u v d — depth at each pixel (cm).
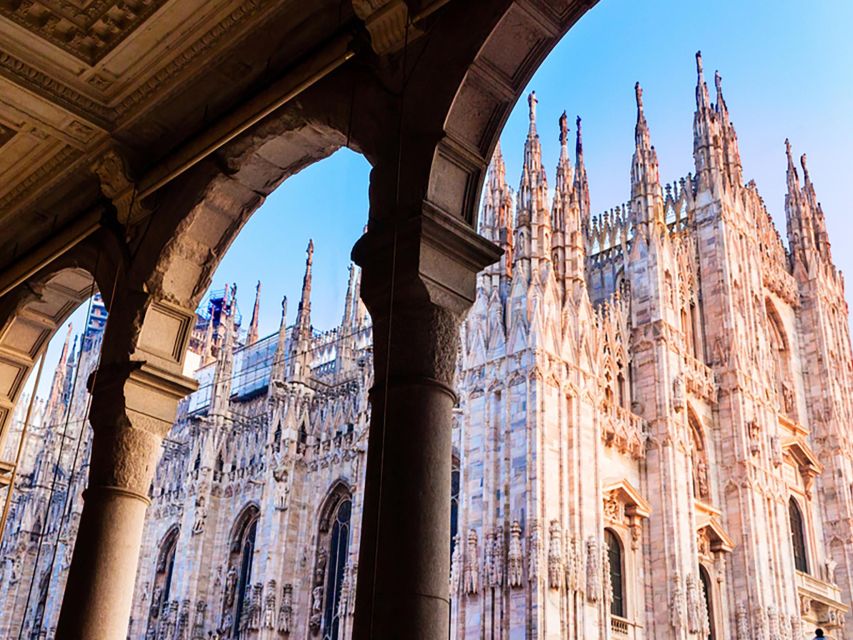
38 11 1310
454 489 3781
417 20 1047
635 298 4294
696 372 4403
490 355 3553
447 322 980
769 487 4397
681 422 4028
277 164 1417
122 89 1443
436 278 985
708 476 4266
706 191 4994
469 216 1046
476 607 3148
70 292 1894
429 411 932
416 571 859
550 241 3772
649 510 3800
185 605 4778
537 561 3083
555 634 3014
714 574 4059
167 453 5656
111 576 1335
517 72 1067
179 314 1488
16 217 1758
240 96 1373
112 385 1431
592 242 4966
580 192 5203
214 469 5141
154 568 5284
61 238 1627
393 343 970
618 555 3653
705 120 5172
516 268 3691
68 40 1359
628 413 3941
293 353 4953
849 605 4806
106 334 1491
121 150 1520
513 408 3400
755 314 4909
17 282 1741
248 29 1291
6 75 1400
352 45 1130
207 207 1447
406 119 1062
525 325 3506
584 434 3475
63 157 1599
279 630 4309
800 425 5188
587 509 3350
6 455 7062
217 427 5222
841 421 5319
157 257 1452
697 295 4741
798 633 4156
